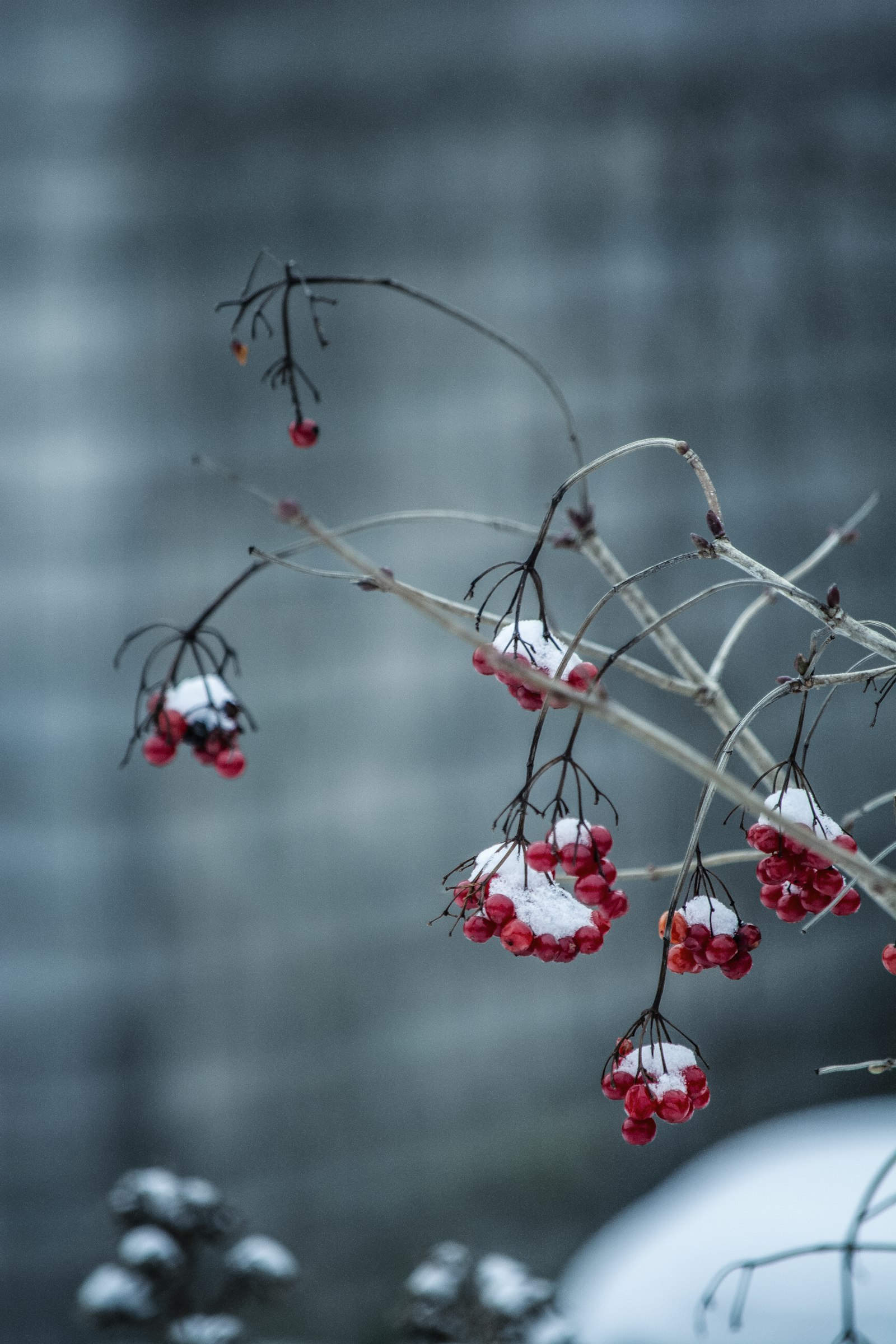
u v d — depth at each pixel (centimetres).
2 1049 733
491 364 813
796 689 170
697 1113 824
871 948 874
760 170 860
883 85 880
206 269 773
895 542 881
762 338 860
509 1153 795
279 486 783
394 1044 789
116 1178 742
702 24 845
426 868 803
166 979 758
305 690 784
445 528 803
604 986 826
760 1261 169
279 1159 764
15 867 739
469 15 806
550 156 823
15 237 743
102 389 756
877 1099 852
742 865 846
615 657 148
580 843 162
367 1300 746
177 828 764
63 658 749
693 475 842
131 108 760
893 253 889
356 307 793
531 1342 313
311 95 786
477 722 813
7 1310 718
